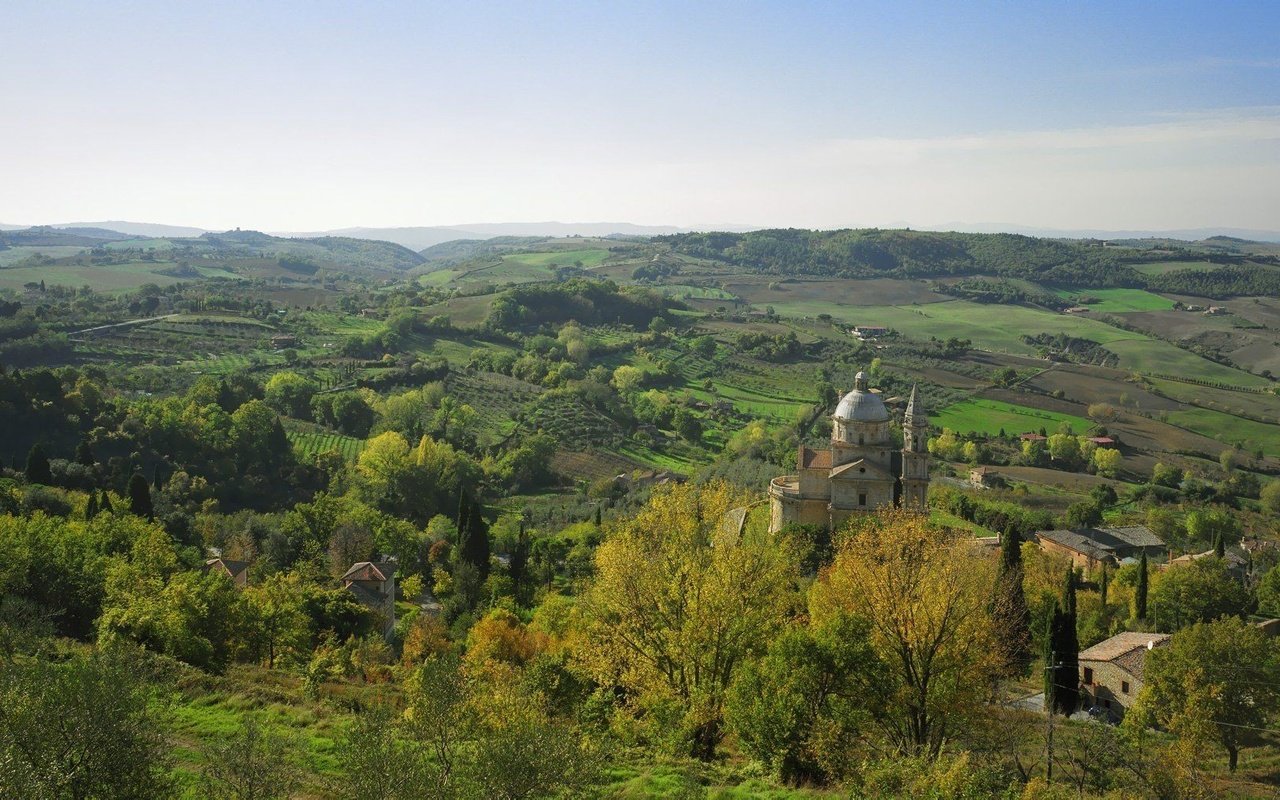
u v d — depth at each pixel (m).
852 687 49.59
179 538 119.50
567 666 59.38
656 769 46.91
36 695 33.06
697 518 101.62
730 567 58.59
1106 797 46.19
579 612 81.19
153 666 51.12
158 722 37.44
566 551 130.62
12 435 145.88
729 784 45.84
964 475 196.25
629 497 172.88
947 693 49.66
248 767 35.22
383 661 79.69
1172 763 51.50
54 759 31.31
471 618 94.06
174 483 143.62
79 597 71.19
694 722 50.84
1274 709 62.59
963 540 83.25
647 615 58.19
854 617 52.25
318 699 56.66
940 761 42.19
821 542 106.50
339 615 88.44
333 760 44.34
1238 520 173.25
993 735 52.81
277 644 75.19
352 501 145.25
